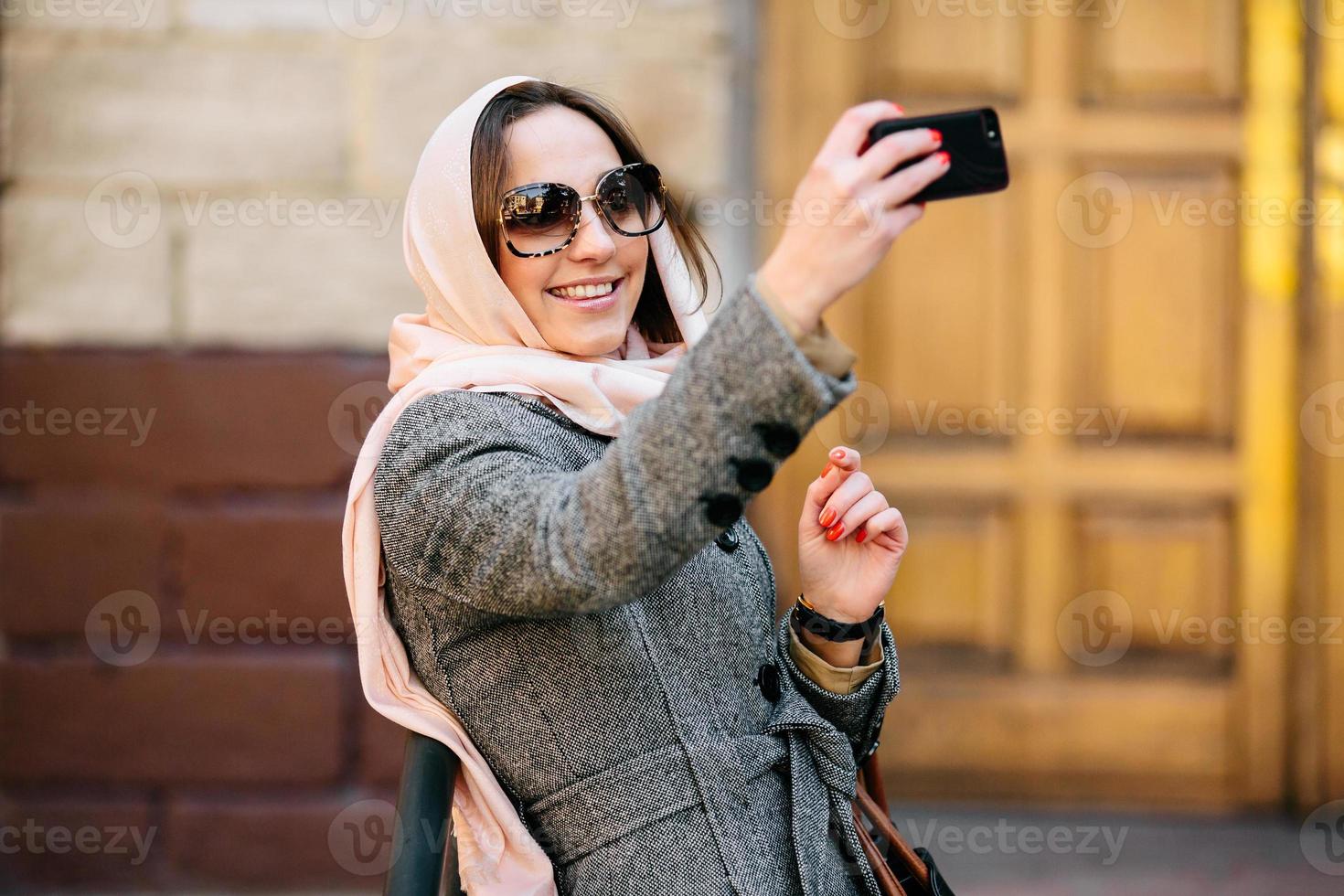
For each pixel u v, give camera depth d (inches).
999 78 466.6
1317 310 458.6
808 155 458.6
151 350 418.3
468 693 155.6
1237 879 408.2
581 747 152.3
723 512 128.3
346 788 415.2
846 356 129.3
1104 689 468.1
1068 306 469.4
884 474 471.8
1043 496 470.6
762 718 162.4
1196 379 468.4
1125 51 466.9
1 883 410.9
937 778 470.0
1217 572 468.8
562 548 130.7
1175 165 467.2
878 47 462.9
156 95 417.1
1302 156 463.5
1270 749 463.8
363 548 156.6
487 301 170.7
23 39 414.3
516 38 420.2
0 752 412.2
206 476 415.8
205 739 413.4
